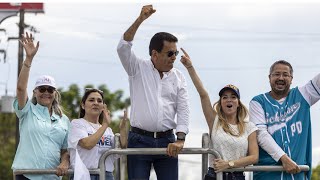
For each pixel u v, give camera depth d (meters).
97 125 14.41
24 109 14.45
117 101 59.78
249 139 13.91
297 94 14.35
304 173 14.04
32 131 14.34
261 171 13.88
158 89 13.92
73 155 14.17
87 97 14.37
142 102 13.92
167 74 14.02
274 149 13.87
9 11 44.44
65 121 14.84
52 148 14.41
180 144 13.46
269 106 14.38
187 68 14.10
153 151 13.43
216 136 13.86
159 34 13.83
